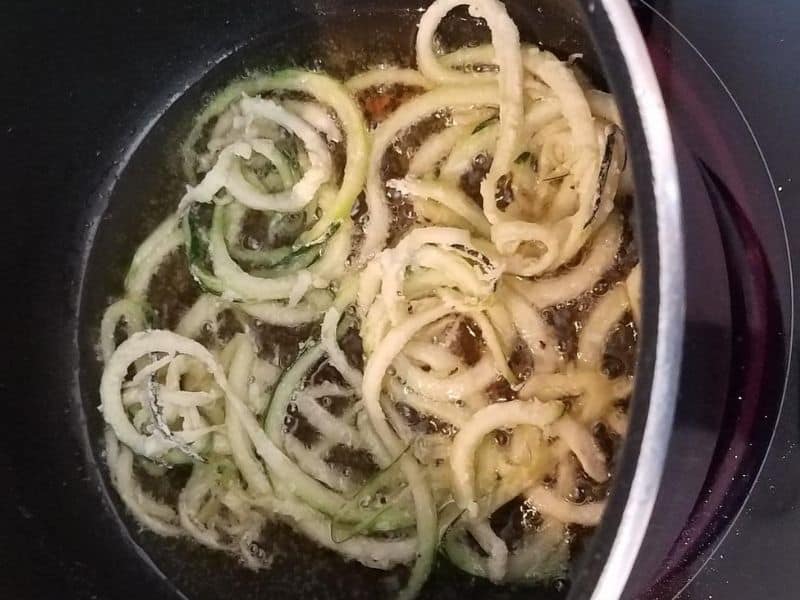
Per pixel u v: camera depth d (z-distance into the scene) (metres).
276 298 0.23
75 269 0.25
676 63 0.20
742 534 0.19
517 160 0.23
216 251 0.23
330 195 0.23
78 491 0.24
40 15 0.22
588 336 0.22
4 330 0.23
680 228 0.15
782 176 0.20
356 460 0.23
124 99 0.25
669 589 0.19
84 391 0.25
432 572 0.22
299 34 0.25
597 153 0.21
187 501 0.23
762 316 0.20
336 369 0.23
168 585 0.23
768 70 0.20
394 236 0.23
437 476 0.22
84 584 0.23
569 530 0.22
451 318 0.23
